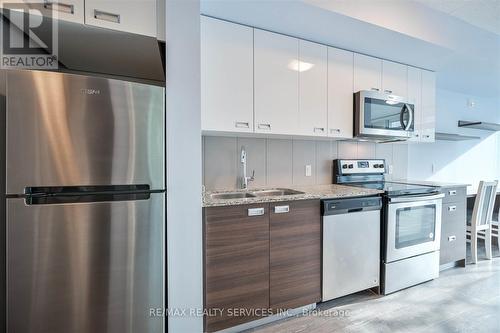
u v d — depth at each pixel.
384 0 1.92
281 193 2.30
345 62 2.30
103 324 1.26
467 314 1.89
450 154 3.80
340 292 2.01
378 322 1.80
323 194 1.95
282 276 1.80
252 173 2.34
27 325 1.15
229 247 1.62
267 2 1.60
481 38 2.45
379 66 2.49
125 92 1.28
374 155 3.04
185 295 1.45
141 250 1.32
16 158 1.12
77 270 1.21
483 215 2.96
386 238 2.18
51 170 1.16
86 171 1.21
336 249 1.99
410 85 2.70
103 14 1.30
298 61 2.08
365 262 2.11
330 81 2.23
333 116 2.26
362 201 2.07
